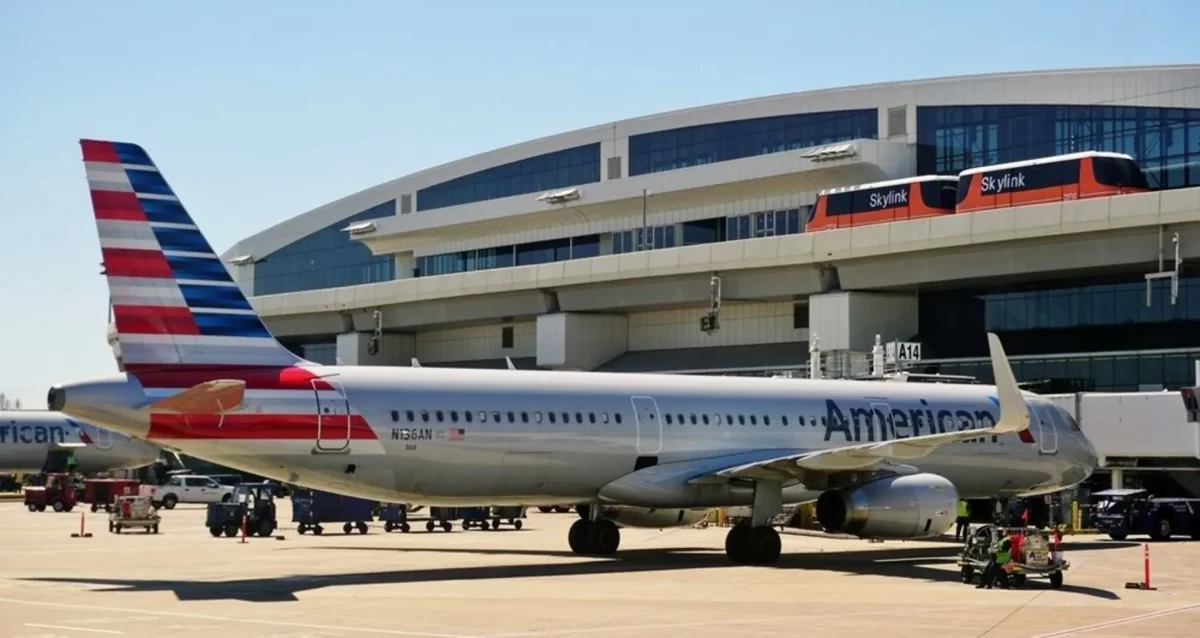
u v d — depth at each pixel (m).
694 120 90.31
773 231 83.56
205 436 30.17
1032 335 68.69
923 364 67.06
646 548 42.59
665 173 87.62
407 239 109.25
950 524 35.94
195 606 24.62
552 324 84.19
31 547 42.41
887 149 77.38
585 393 35.69
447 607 24.73
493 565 35.03
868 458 33.94
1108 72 71.25
